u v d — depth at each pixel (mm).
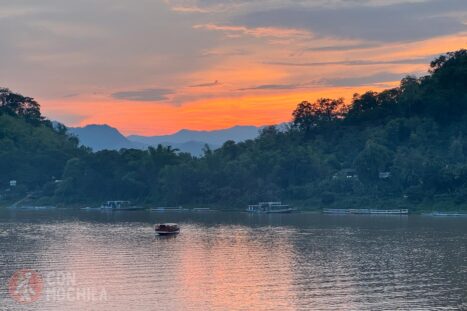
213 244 182875
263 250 170375
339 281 129875
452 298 116625
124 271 140500
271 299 116000
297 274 136875
